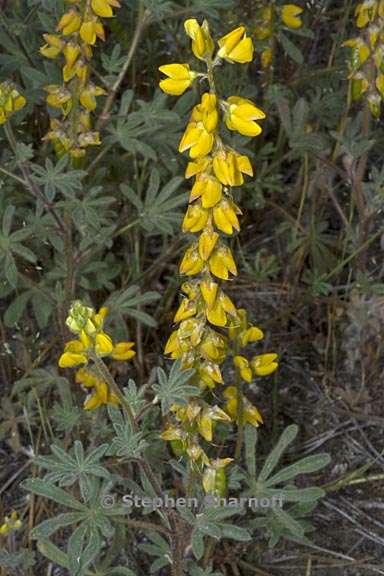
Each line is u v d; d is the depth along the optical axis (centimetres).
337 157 494
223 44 241
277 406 445
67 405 378
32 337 448
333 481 416
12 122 417
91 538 288
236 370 315
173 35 470
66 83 373
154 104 405
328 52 555
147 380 447
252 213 505
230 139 433
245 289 486
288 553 392
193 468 292
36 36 442
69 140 366
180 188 471
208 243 259
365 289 434
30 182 356
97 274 437
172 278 449
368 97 396
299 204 504
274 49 465
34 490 288
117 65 400
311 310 477
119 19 478
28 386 430
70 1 346
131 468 392
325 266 472
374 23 379
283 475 331
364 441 434
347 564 387
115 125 436
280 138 497
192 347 277
